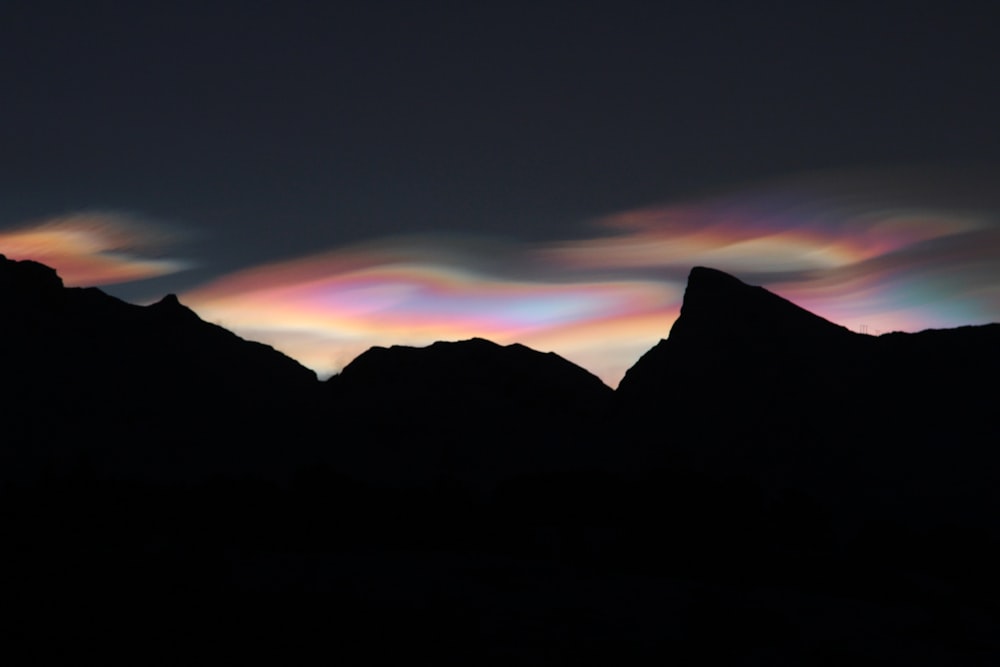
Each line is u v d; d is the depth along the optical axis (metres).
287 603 31.16
